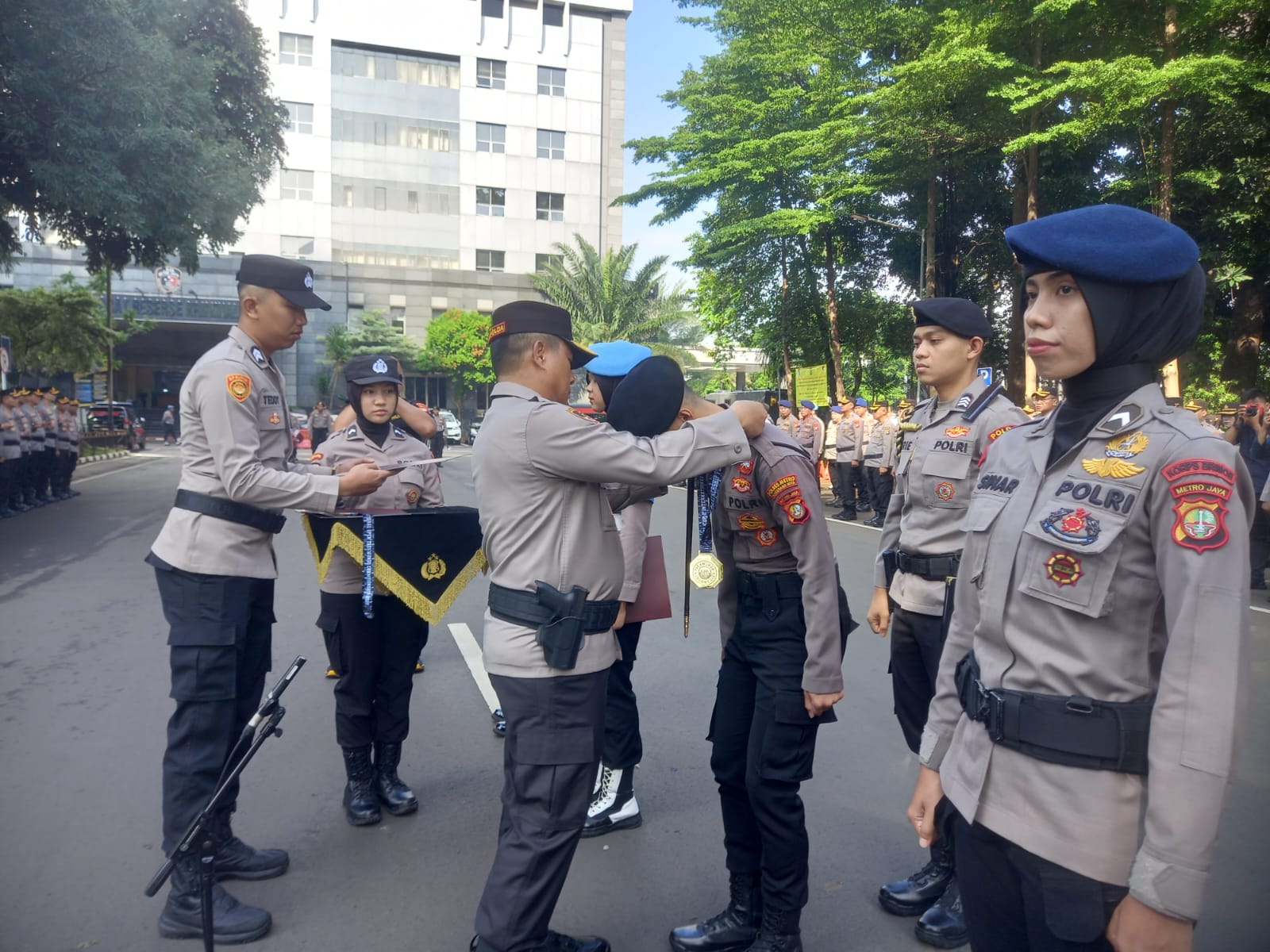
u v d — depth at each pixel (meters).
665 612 3.51
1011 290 20.42
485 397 48.12
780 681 2.57
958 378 3.13
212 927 2.46
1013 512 1.60
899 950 2.78
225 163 15.26
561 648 2.21
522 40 49.34
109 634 6.48
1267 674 5.72
